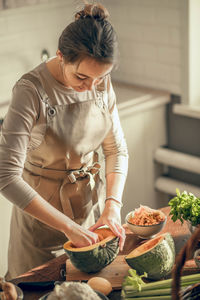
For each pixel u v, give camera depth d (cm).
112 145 196
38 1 339
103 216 174
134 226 170
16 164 161
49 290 145
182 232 176
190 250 114
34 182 187
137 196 350
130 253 150
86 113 179
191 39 315
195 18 312
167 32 327
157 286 134
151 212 176
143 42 344
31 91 165
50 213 160
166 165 360
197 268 150
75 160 184
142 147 341
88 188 192
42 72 169
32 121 167
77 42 143
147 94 341
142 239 173
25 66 350
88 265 150
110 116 191
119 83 366
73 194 189
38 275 155
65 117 175
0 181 161
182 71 327
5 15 328
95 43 142
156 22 331
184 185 342
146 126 338
